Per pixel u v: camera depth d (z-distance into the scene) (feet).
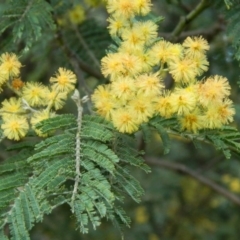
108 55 0.94
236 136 0.93
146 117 0.92
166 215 2.18
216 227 2.26
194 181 2.25
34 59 1.44
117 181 0.88
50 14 1.11
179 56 0.95
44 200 0.84
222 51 1.36
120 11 0.98
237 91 1.45
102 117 0.91
